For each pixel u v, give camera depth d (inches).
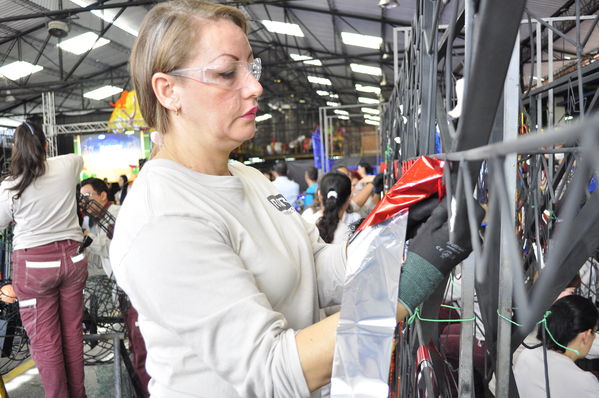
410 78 46.9
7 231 112.1
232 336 22.5
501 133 26.8
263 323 22.3
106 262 103.9
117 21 423.2
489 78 13.0
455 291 53.8
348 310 22.1
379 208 23.3
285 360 21.6
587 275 83.6
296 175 618.5
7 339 98.0
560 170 51.7
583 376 57.9
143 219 25.0
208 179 27.4
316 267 33.6
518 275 10.7
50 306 88.7
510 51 12.4
